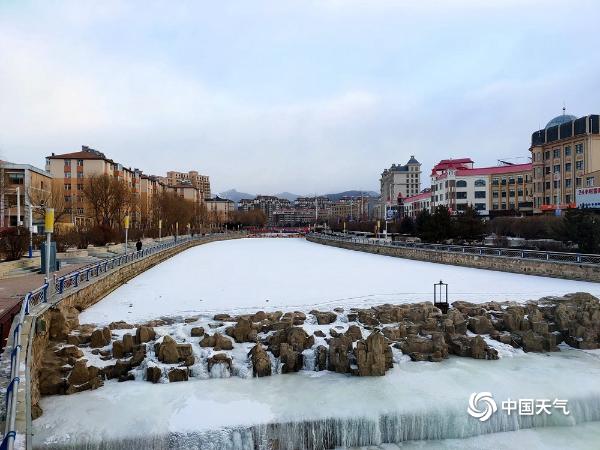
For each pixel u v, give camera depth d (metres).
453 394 15.75
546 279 35.28
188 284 33.94
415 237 73.19
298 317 22.20
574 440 14.20
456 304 25.33
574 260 36.25
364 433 13.99
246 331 20.03
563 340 22.05
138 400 14.97
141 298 27.80
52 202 62.59
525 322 22.30
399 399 15.28
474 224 59.16
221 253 68.25
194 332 19.77
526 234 63.59
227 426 13.38
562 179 79.56
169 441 12.92
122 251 53.78
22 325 14.20
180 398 15.20
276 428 13.59
